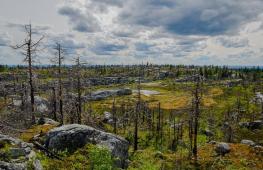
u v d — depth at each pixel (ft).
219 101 468.75
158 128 292.20
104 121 292.81
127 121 303.27
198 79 158.61
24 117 133.18
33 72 132.57
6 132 87.30
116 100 465.88
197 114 157.48
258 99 480.23
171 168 132.46
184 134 285.64
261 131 295.48
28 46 122.72
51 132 86.43
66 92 176.76
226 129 290.35
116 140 91.35
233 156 145.89
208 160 143.33
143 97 502.38
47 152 77.36
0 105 144.15
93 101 468.75
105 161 62.23
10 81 351.67
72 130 86.69
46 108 203.41
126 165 94.38
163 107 428.56
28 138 89.04
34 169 63.31
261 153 147.13
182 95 509.35
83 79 166.40
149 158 137.28
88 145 84.43
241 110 403.95
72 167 73.56
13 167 59.26
